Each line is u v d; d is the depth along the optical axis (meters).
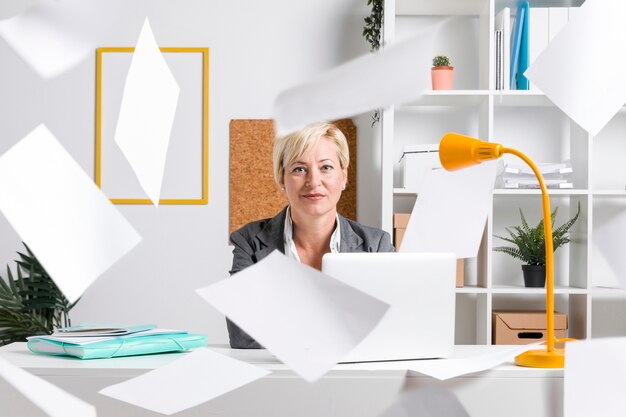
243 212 3.69
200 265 3.71
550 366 1.01
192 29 3.73
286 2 3.74
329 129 2.13
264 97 3.73
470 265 3.58
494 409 1.00
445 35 3.60
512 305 3.60
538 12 3.25
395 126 3.67
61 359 1.20
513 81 3.28
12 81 3.64
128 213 3.69
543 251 3.33
